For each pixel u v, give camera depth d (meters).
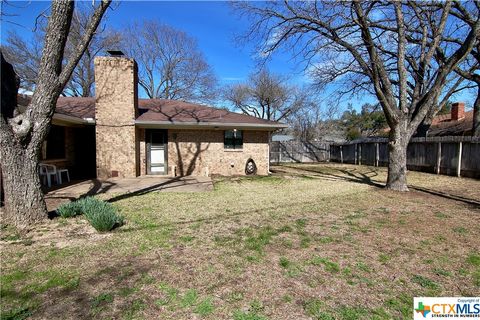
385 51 11.88
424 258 3.71
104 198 7.44
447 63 8.05
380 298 2.77
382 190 9.01
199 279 3.08
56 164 10.84
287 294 2.81
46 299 2.65
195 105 15.67
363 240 4.35
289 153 24.45
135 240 4.24
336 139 41.91
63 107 12.57
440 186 9.87
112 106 11.40
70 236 4.37
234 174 13.69
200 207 6.46
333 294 2.82
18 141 4.70
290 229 4.86
